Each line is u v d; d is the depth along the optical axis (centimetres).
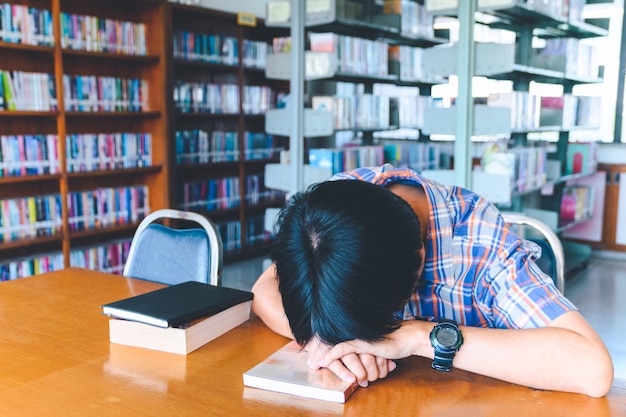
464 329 100
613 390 97
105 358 110
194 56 454
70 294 152
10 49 355
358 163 417
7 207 349
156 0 406
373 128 443
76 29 373
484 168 365
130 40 407
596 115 531
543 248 134
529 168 417
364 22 390
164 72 416
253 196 526
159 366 107
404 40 466
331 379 97
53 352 113
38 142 360
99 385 99
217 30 491
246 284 435
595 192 572
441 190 112
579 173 515
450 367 98
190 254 169
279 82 548
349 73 397
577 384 93
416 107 485
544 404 91
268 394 95
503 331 99
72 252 381
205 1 482
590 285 458
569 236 592
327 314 80
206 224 169
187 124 475
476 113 338
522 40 434
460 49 334
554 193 524
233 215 528
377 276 79
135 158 419
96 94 390
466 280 109
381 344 97
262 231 538
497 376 96
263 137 528
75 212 384
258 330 125
